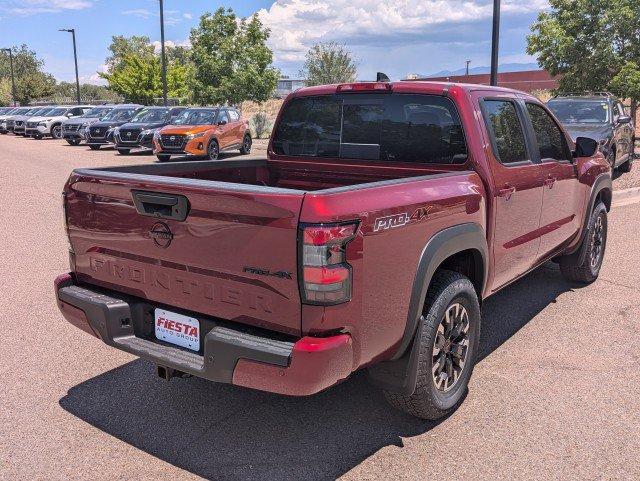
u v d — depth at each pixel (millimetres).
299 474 3199
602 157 6504
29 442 3492
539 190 4793
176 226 3135
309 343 2773
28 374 4359
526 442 3502
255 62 27859
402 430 3648
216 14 27312
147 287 3398
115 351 4781
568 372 4414
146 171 4195
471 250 3947
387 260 3051
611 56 17906
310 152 4801
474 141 4012
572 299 6062
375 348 3092
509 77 37938
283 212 2748
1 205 11508
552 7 19500
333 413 3844
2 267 7094
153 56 39906
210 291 3094
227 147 19984
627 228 9344
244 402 3992
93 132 24297
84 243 3688
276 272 2820
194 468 3256
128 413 3830
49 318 5461
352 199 2869
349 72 32375
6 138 34094
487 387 4184
